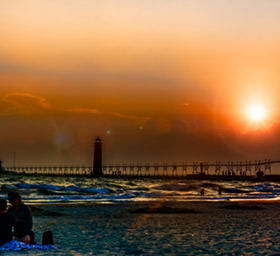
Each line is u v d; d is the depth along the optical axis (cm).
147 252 2441
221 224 3744
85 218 4150
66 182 13175
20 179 14188
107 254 2372
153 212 4731
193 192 9600
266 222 3925
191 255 2369
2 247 2275
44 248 2392
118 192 9244
